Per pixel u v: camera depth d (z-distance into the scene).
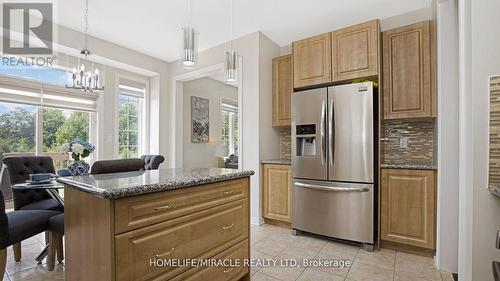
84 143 2.60
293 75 3.18
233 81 2.32
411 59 2.63
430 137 2.86
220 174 1.67
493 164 1.30
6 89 3.36
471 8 1.36
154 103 4.70
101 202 1.14
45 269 2.15
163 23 3.32
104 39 3.81
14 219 1.95
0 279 1.77
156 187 1.23
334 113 2.75
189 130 5.40
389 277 2.04
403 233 2.48
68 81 3.89
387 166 2.55
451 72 2.11
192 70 4.44
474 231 1.33
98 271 1.16
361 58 2.72
